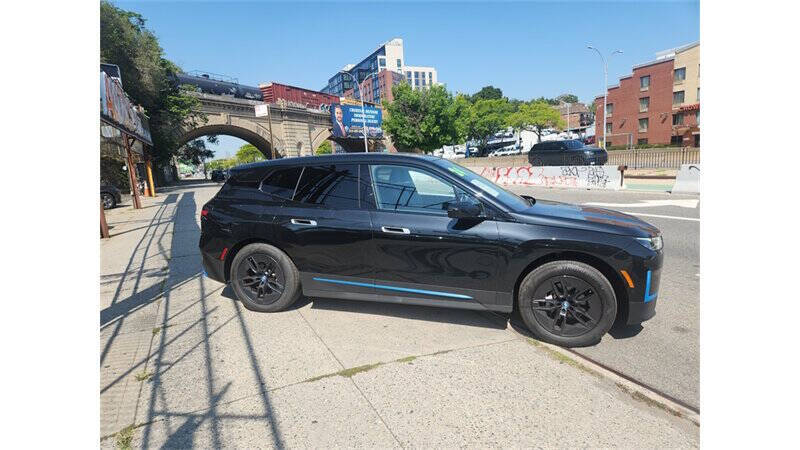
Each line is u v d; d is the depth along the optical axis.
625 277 3.06
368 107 57.09
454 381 2.73
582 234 3.12
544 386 2.66
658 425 2.27
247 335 3.50
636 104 46.88
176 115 36.41
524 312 3.28
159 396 2.64
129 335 3.57
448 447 2.14
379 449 2.14
